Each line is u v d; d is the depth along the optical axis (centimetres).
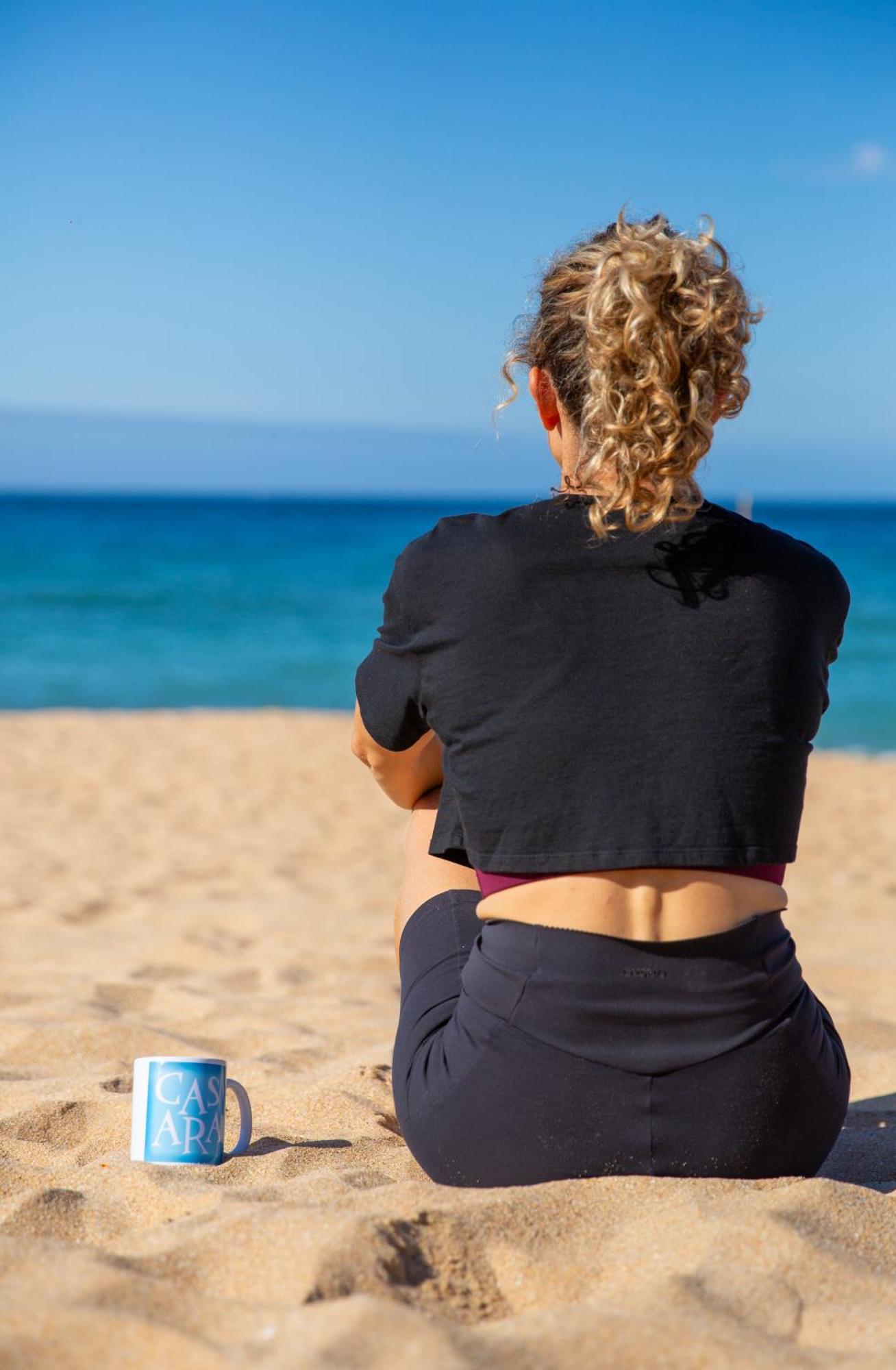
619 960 162
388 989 402
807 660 167
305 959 445
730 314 163
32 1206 175
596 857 160
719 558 167
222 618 2542
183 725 1279
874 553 4800
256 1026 345
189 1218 162
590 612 163
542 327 177
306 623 2484
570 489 177
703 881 162
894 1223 163
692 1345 129
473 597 166
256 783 969
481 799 165
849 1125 258
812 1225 158
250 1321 132
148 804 870
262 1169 204
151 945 468
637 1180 165
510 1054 165
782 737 164
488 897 170
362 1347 124
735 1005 164
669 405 158
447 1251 151
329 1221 151
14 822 779
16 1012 346
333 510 11556
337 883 632
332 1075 272
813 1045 171
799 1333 138
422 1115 175
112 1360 124
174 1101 205
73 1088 262
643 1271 150
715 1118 165
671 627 163
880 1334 137
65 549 4550
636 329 159
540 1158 167
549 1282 148
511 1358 126
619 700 161
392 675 177
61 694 1658
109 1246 158
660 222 170
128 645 2166
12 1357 123
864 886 664
